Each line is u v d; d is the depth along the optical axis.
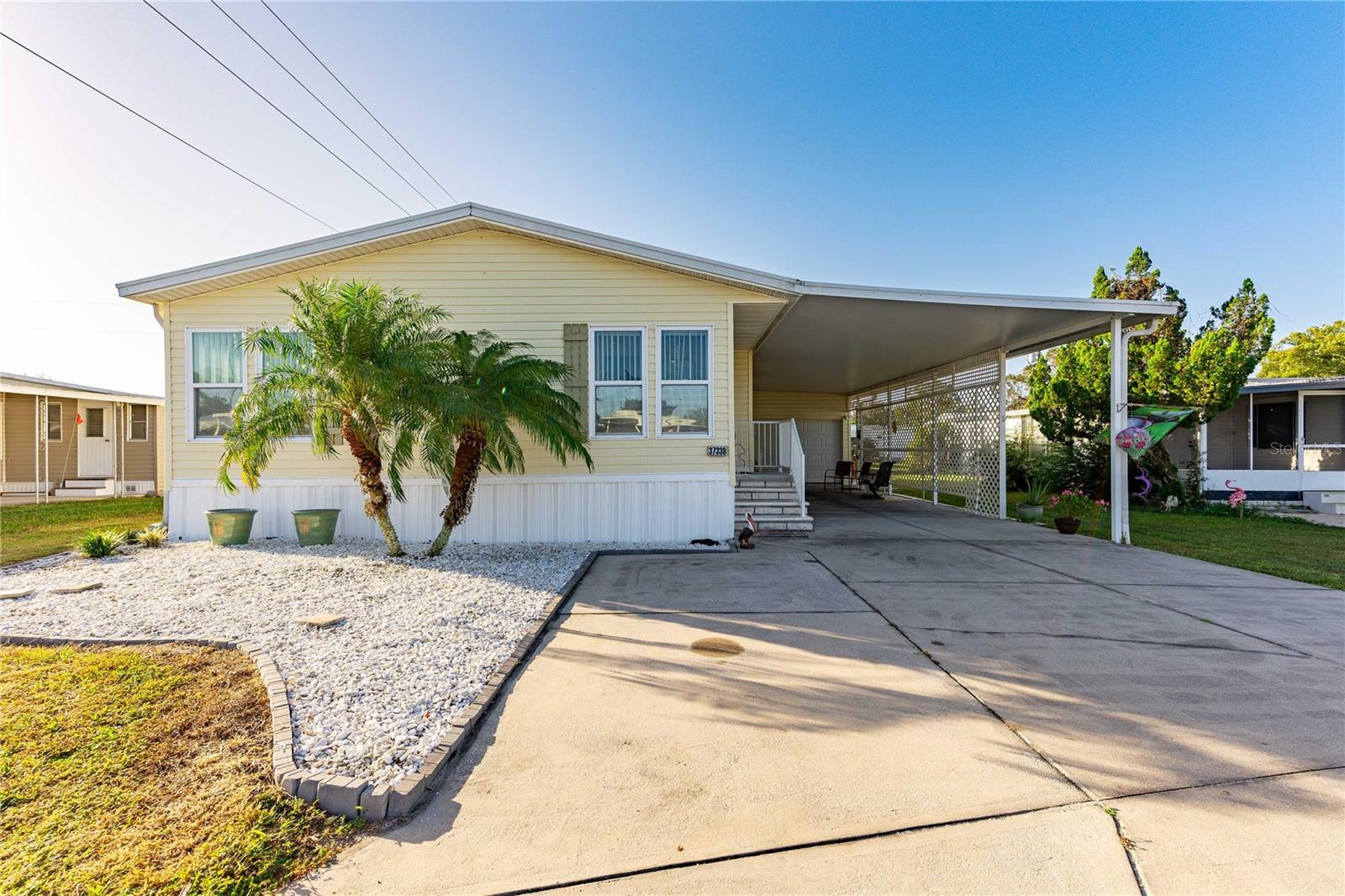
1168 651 4.02
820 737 2.83
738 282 7.98
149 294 7.88
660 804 2.30
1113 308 8.28
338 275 8.29
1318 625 4.66
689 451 8.41
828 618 4.82
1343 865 1.94
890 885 1.87
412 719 2.93
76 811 2.20
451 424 6.22
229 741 2.74
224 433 8.31
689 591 5.69
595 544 8.22
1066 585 5.97
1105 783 2.43
